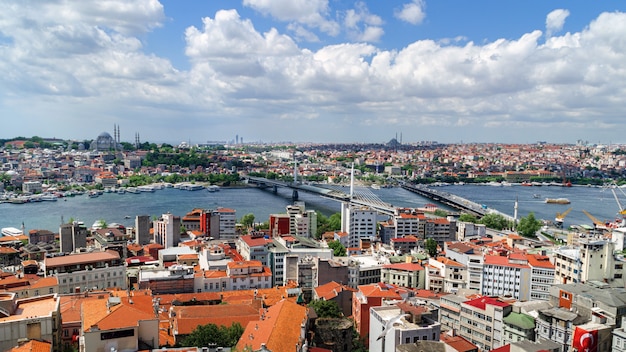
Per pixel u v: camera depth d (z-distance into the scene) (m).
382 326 163.25
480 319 182.25
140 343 138.25
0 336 126.56
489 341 178.88
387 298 193.75
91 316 141.00
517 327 167.38
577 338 147.75
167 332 171.25
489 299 188.50
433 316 169.62
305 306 192.12
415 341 156.00
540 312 163.12
